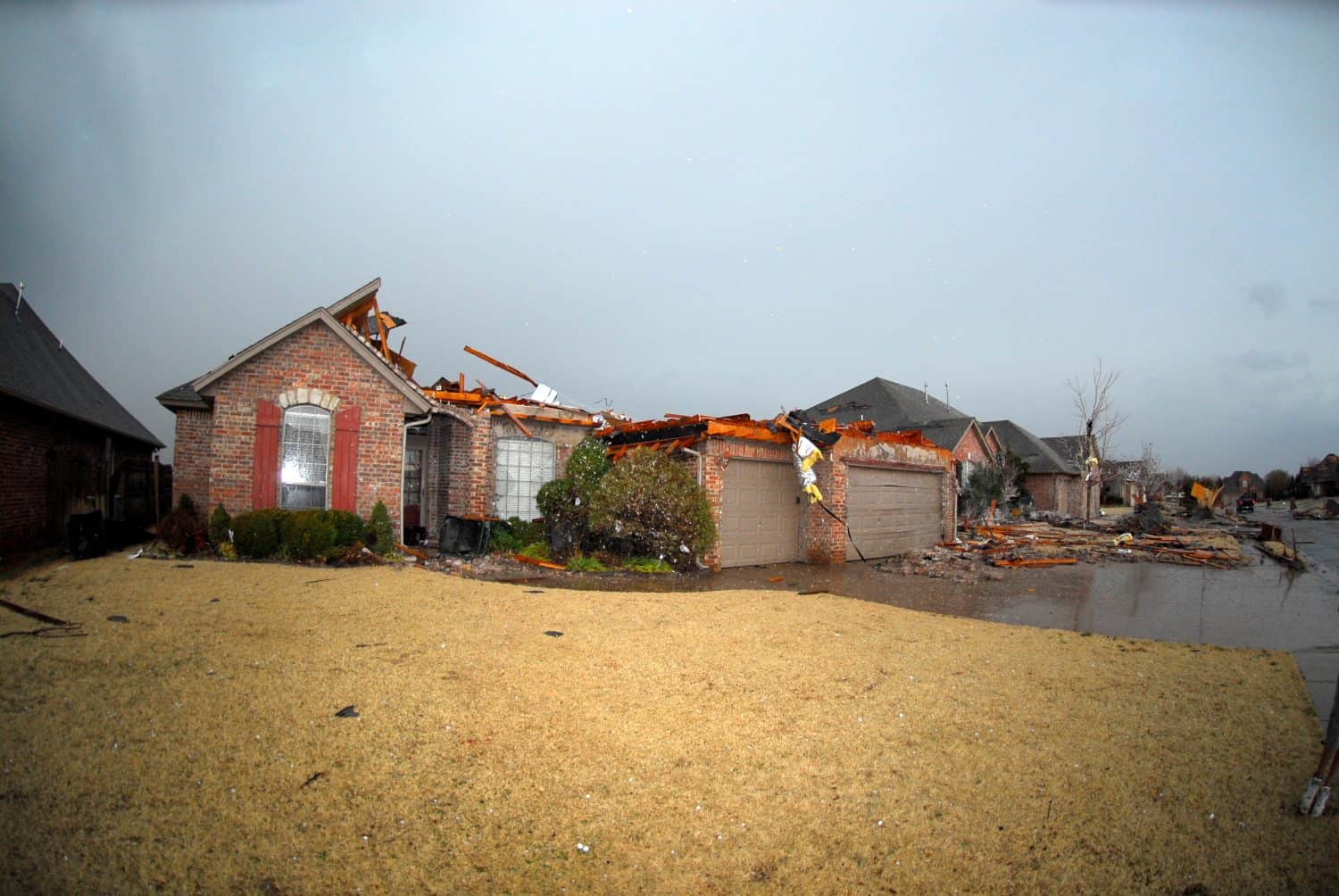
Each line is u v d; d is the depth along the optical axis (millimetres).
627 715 4281
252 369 11539
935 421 28812
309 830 2881
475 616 6891
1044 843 2979
